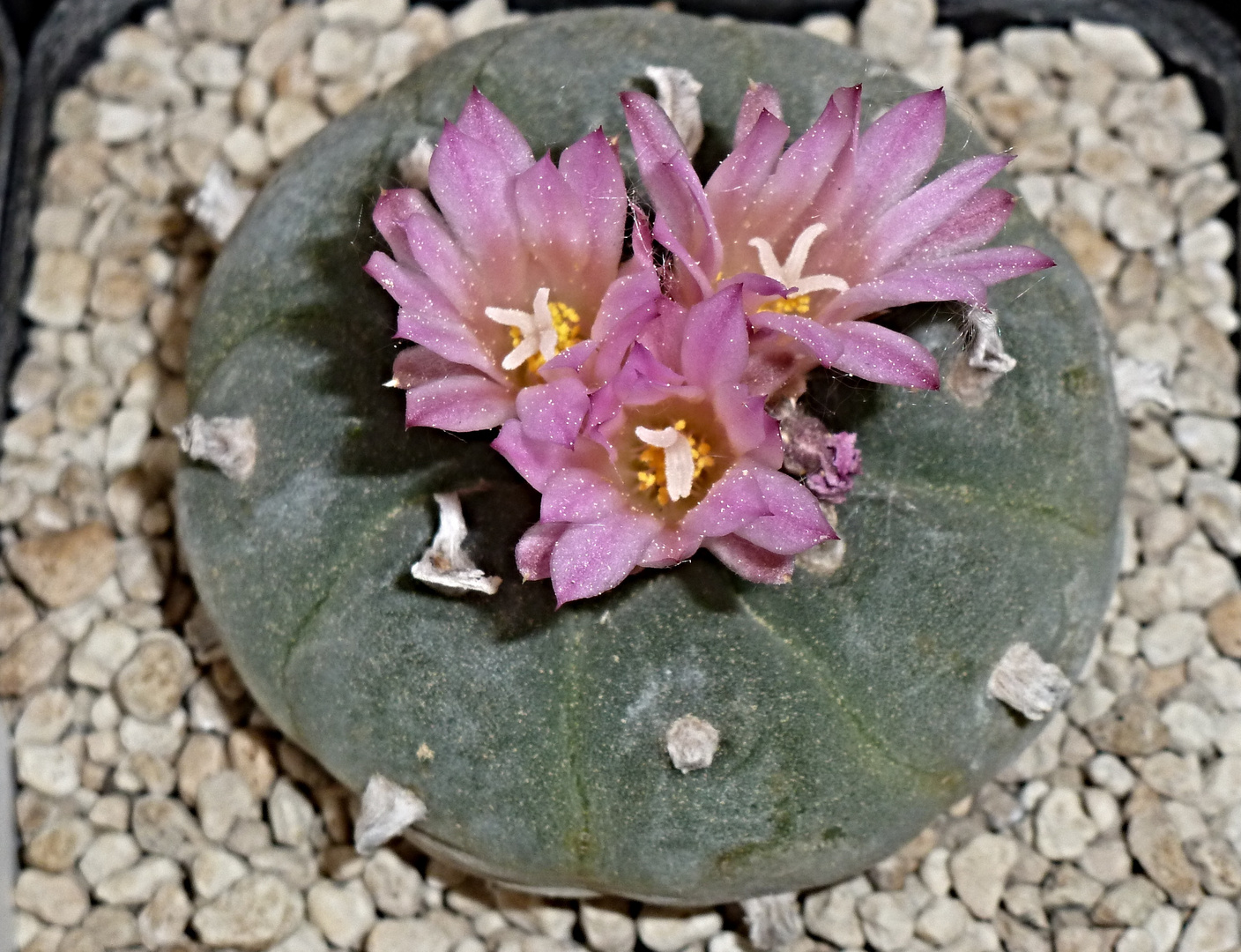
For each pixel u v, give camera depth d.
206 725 0.20
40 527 0.21
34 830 0.20
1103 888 0.20
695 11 0.25
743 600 0.15
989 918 0.19
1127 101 0.24
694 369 0.13
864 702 0.15
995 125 0.24
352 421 0.15
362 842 0.16
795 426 0.14
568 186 0.13
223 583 0.16
